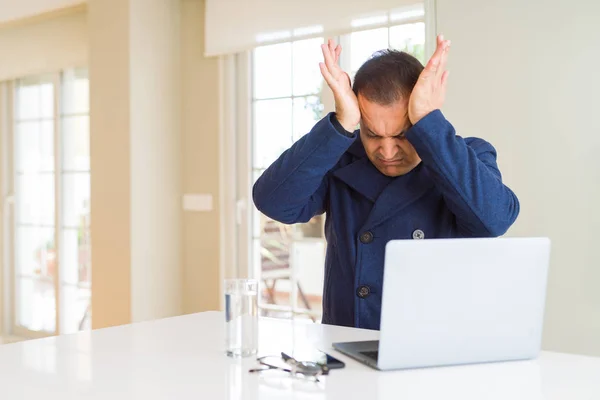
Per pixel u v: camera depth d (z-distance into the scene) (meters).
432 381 1.00
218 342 1.27
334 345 1.21
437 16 2.94
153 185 3.96
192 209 4.07
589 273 2.59
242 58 3.88
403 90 1.32
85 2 4.23
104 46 3.96
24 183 5.15
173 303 4.07
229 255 3.91
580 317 2.60
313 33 3.46
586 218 2.59
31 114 5.08
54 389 0.97
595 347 2.57
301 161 1.41
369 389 0.96
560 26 2.64
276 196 1.46
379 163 1.43
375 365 1.07
